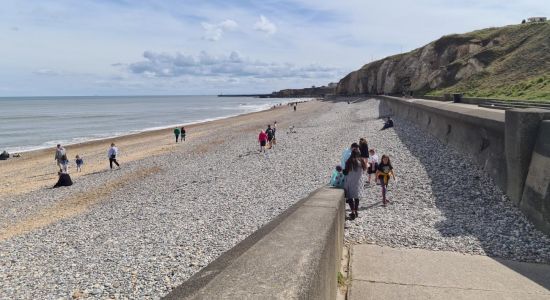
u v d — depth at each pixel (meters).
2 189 22.06
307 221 3.81
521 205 8.62
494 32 69.44
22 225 14.34
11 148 41.25
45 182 23.61
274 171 19.70
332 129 37.41
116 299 7.20
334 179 9.52
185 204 14.46
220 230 10.77
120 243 10.49
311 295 2.39
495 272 5.65
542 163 7.87
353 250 6.61
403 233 7.87
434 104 24.70
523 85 39.12
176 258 8.95
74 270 8.86
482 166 12.33
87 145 41.59
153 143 40.44
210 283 2.27
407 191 12.00
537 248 6.79
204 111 115.81
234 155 27.69
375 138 25.61
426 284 5.18
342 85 142.00
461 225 8.39
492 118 11.45
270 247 2.95
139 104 186.00
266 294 2.13
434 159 15.80
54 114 104.69
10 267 9.48
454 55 71.94
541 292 4.97
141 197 16.86
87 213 15.02
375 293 4.89
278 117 68.12
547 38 52.38
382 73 108.56
